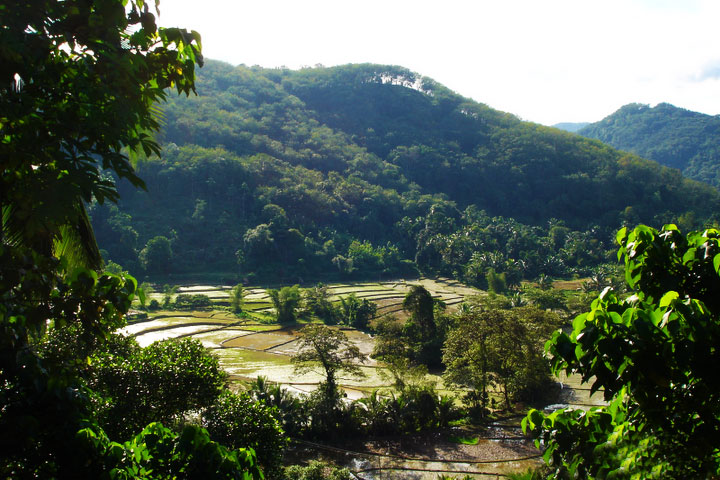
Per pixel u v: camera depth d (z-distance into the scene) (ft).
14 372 16.16
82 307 17.24
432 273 328.29
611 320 15.43
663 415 15.67
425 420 101.65
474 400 110.22
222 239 299.79
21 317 16.30
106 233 261.85
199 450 18.85
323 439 95.30
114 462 17.70
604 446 17.56
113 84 16.99
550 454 19.88
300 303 218.18
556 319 129.49
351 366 103.86
